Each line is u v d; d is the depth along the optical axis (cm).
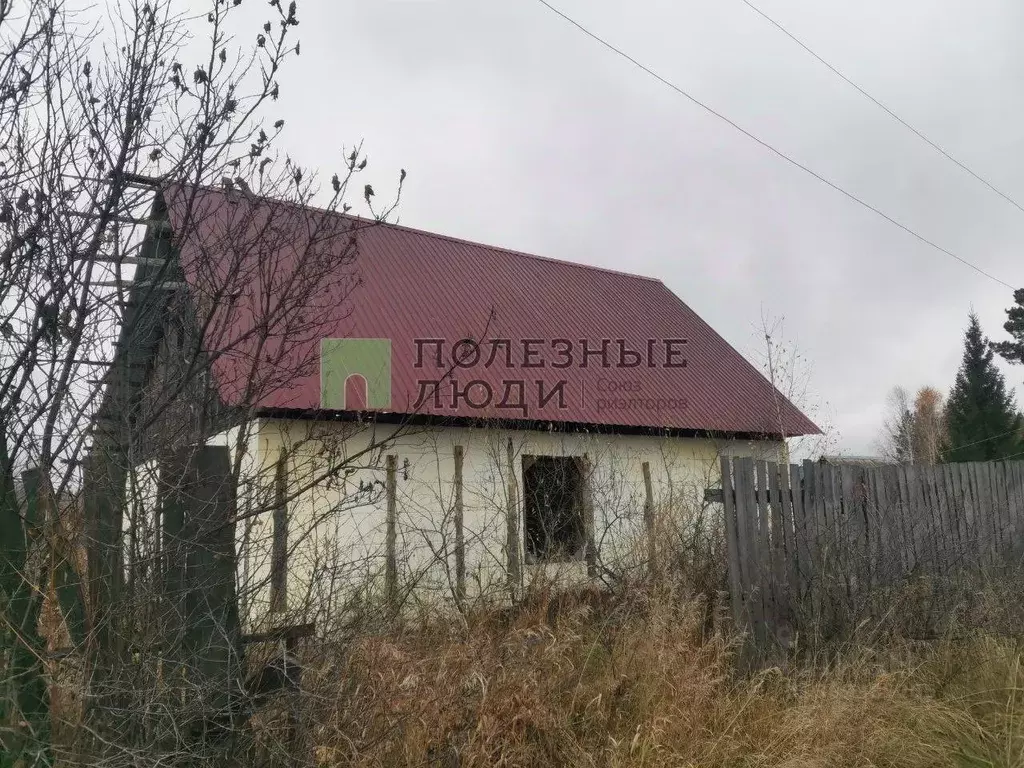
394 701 358
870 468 677
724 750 429
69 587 322
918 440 3675
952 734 485
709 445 1192
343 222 393
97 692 304
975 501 744
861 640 574
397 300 1133
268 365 368
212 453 346
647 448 1116
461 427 952
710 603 588
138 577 316
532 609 570
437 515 892
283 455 388
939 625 630
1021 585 693
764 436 1223
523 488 934
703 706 456
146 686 306
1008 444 3375
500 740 384
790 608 601
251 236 391
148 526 322
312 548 474
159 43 329
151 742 297
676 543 646
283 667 350
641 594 561
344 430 425
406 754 356
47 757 290
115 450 327
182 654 320
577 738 424
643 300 1520
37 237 307
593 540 755
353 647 369
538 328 1241
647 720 430
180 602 321
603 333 1326
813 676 537
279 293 355
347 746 338
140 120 324
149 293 338
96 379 327
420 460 908
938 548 684
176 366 348
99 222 318
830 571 612
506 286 1320
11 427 310
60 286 311
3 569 303
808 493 636
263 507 351
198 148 331
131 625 311
